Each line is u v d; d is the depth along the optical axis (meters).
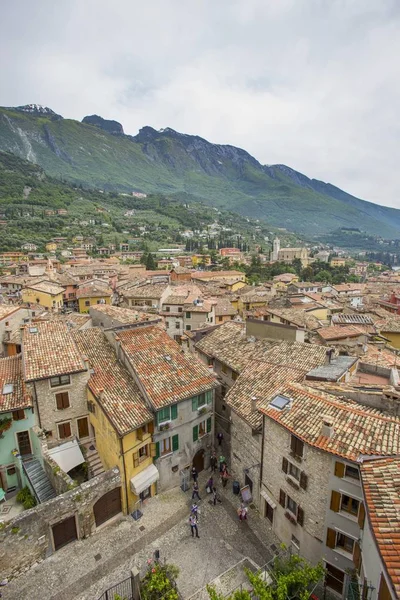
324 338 45.34
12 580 21.70
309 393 23.91
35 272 117.38
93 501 24.78
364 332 46.91
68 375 29.16
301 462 21.27
